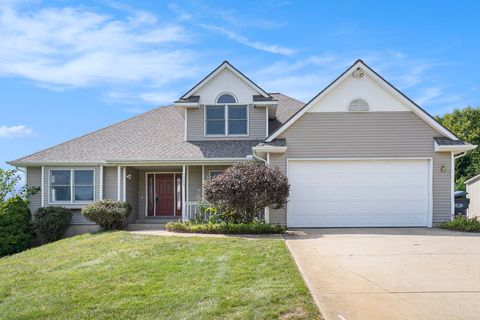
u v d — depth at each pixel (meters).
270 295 6.30
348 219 15.73
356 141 15.87
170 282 7.40
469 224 14.33
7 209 16.66
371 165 15.84
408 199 15.73
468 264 8.53
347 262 8.73
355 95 15.97
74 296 6.87
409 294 6.46
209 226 14.06
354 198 15.79
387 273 7.77
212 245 10.82
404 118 15.86
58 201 18.41
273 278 7.31
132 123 21.78
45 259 10.98
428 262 8.73
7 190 18.27
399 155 15.76
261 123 19.27
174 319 5.64
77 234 18.11
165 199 20.20
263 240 11.56
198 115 19.47
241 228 13.73
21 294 7.36
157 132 20.67
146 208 20.12
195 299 6.34
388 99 15.94
